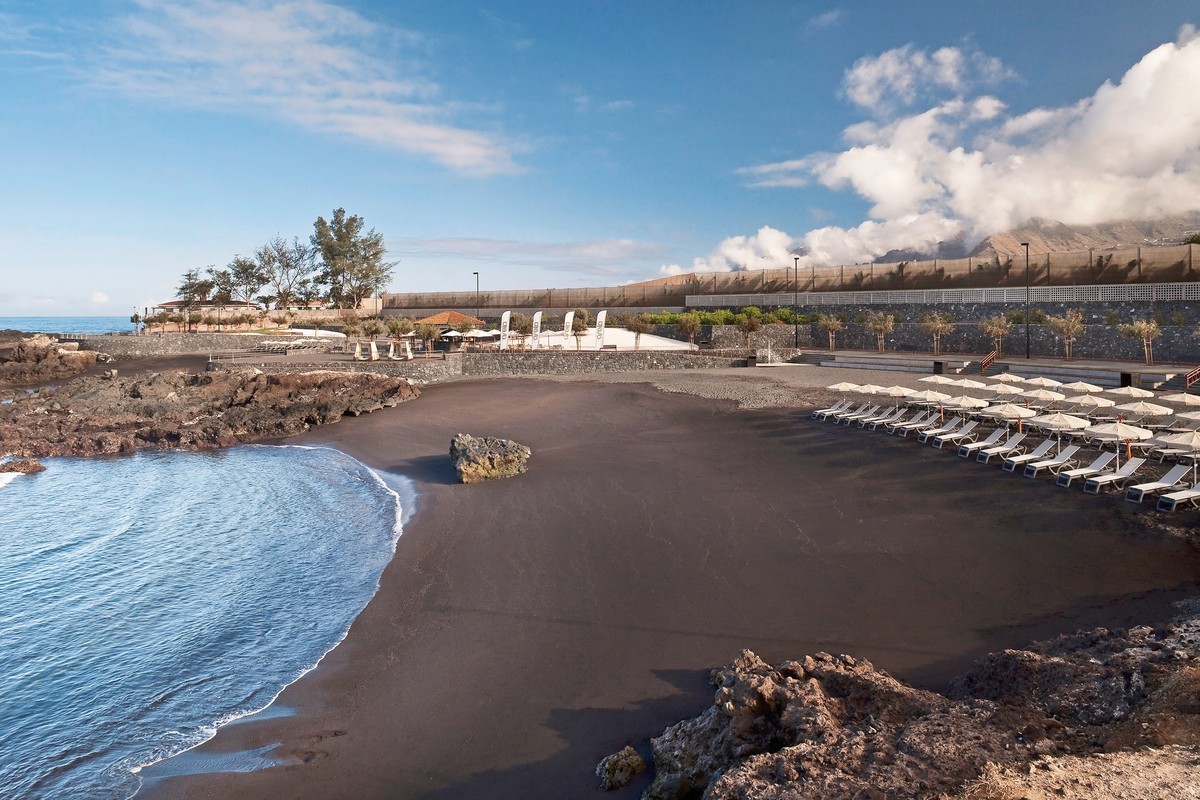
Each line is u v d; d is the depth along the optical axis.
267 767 10.63
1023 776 7.31
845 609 13.95
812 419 30.50
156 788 10.30
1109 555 15.24
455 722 11.41
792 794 7.20
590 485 24.09
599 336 56.78
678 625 13.88
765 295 69.50
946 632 12.72
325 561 19.67
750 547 17.52
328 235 109.06
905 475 22.11
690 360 50.75
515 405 41.56
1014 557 15.69
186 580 18.94
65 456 38.22
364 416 43.66
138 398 50.12
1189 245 50.03
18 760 11.17
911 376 39.84
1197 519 16.38
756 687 9.45
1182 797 6.83
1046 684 9.38
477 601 15.88
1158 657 9.44
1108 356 43.53
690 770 8.86
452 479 27.50
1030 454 21.75
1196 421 22.75
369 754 10.77
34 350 71.62
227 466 34.66
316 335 83.81
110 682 13.59
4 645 15.32
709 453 27.06
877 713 9.09
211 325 92.19
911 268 68.00
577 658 13.02
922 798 7.02
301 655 14.23
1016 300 49.56
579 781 9.66
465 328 64.88
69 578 19.44
